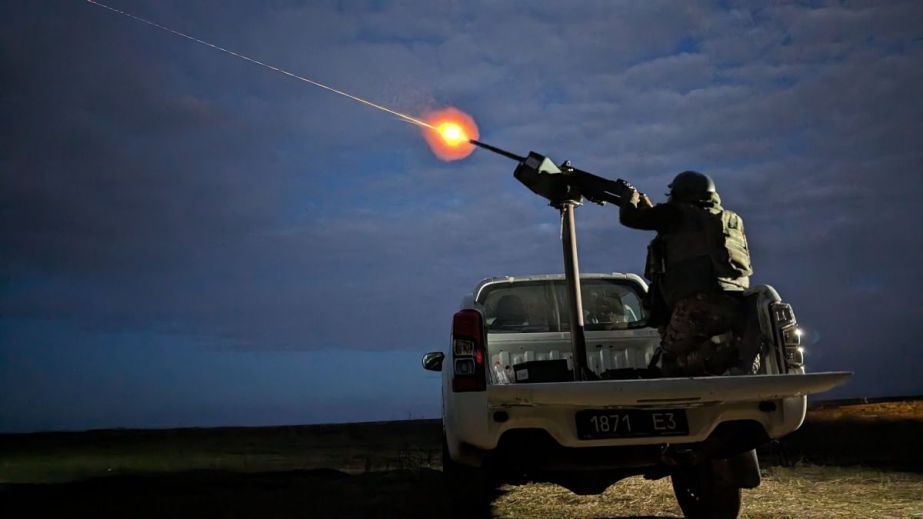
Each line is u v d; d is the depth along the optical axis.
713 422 5.11
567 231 6.15
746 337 5.60
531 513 7.02
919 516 6.12
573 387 4.75
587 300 7.44
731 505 5.91
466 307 5.75
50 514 7.07
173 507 7.36
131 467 11.54
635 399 4.80
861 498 7.10
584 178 6.06
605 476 5.95
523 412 5.03
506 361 6.87
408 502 7.40
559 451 5.31
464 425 5.01
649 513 6.91
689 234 5.72
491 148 6.04
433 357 7.31
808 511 6.55
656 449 5.32
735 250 5.62
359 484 8.88
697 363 5.61
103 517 6.94
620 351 6.96
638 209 5.81
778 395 4.90
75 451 14.66
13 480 9.64
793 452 10.98
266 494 8.16
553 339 6.90
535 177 6.00
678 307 5.68
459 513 5.82
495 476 5.84
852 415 17.27
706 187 5.88
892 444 11.41
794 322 5.19
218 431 18.61
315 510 7.15
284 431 18.72
